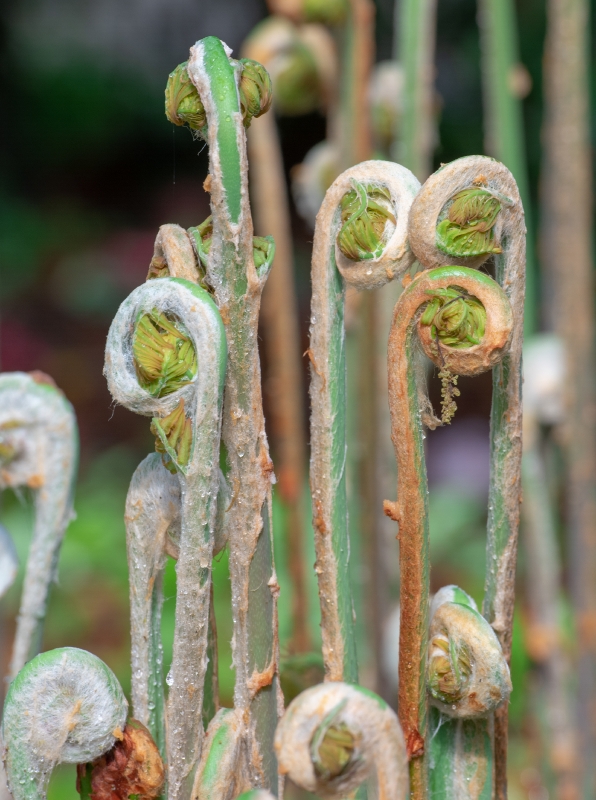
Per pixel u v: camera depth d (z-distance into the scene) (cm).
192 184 478
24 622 67
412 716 60
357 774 57
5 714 59
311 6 84
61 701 59
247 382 59
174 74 58
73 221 452
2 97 456
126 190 475
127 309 58
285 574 135
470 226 58
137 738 60
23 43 438
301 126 383
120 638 199
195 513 58
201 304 58
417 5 82
